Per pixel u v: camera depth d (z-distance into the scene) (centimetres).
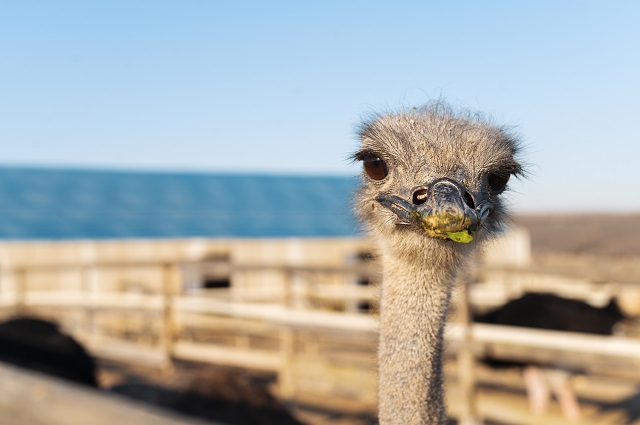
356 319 835
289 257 1684
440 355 285
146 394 620
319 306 1299
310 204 1906
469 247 298
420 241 278
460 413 703
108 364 1037
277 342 1251
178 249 1602
